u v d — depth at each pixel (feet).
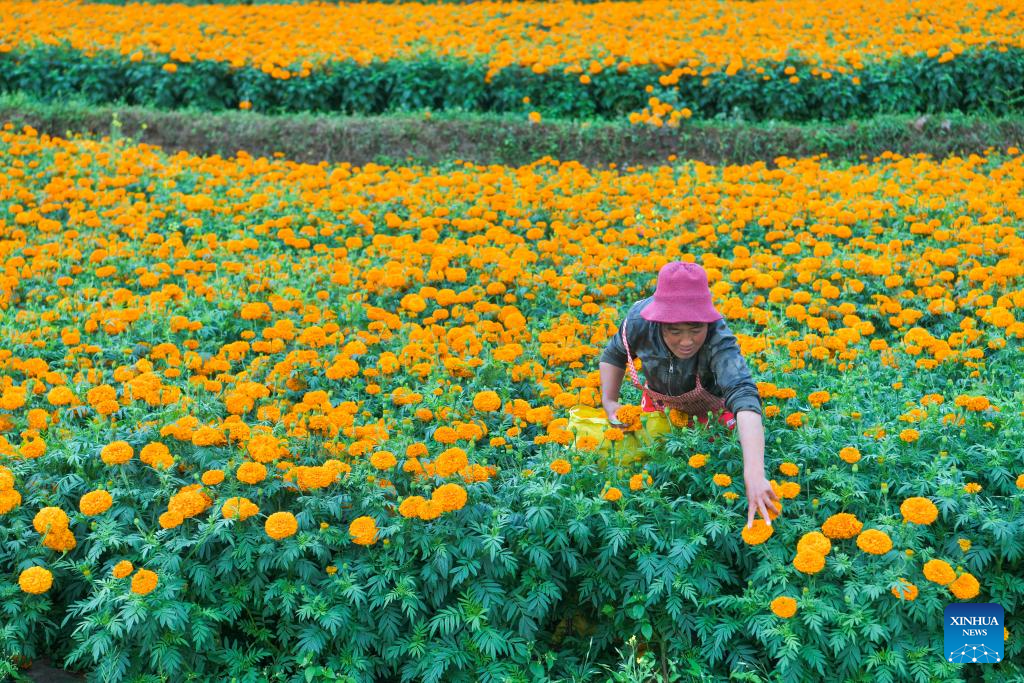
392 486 11.81
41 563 11.04
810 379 14.97
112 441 12.58
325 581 11.03
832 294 19.04
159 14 46.32
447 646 10.95
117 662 10.50
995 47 35.65
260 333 18.54
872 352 16.65
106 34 40.11
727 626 10.74
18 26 41.01
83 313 18.20
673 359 11.95
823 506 11.53
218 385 14.94
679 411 12.62
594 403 14.51
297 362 16.08
